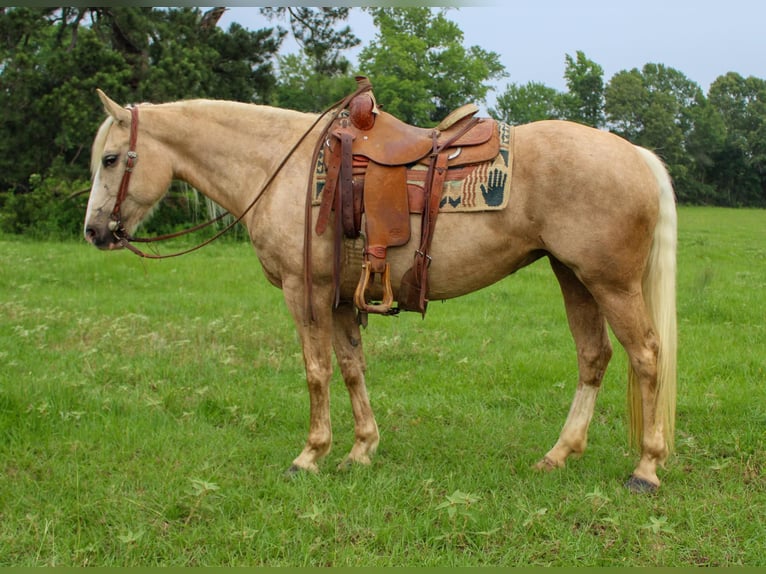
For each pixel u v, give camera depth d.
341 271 3.91
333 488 3.74
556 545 3.20
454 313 8.55
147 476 3.88
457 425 4.86
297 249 3.89
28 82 20.92
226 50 22.81
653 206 3.61
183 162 4.28
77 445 4.26
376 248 3.72
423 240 3.71
